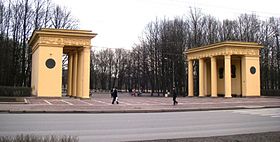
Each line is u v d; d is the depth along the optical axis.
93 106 28.70
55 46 39.53
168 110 26.42
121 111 24.92
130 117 20.30
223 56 52.06
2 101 31.12
